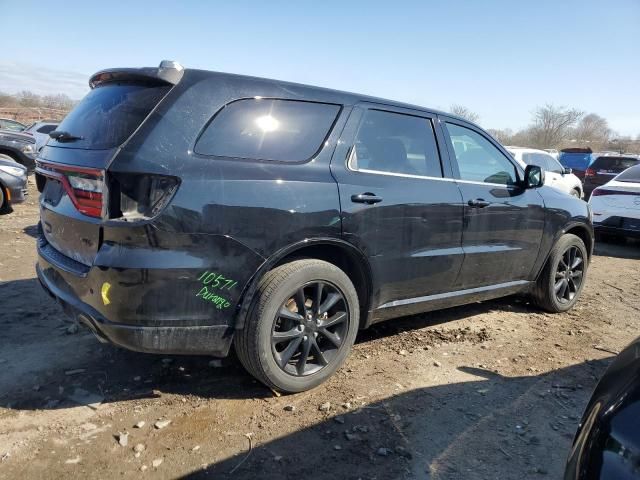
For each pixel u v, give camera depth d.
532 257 4.81
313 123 3.38
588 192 15.20
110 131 2.91
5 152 13.95
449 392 3.44
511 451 2.84
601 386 1.88
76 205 2.91
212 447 2.74
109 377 3.43
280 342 3.18
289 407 3.15
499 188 4.45
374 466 2.65
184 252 2.77
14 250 6.58
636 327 4.96
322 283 3.29
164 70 2.98
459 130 4.32
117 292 2.70
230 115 3.04
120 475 2.50
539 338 4.51
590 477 1.57
